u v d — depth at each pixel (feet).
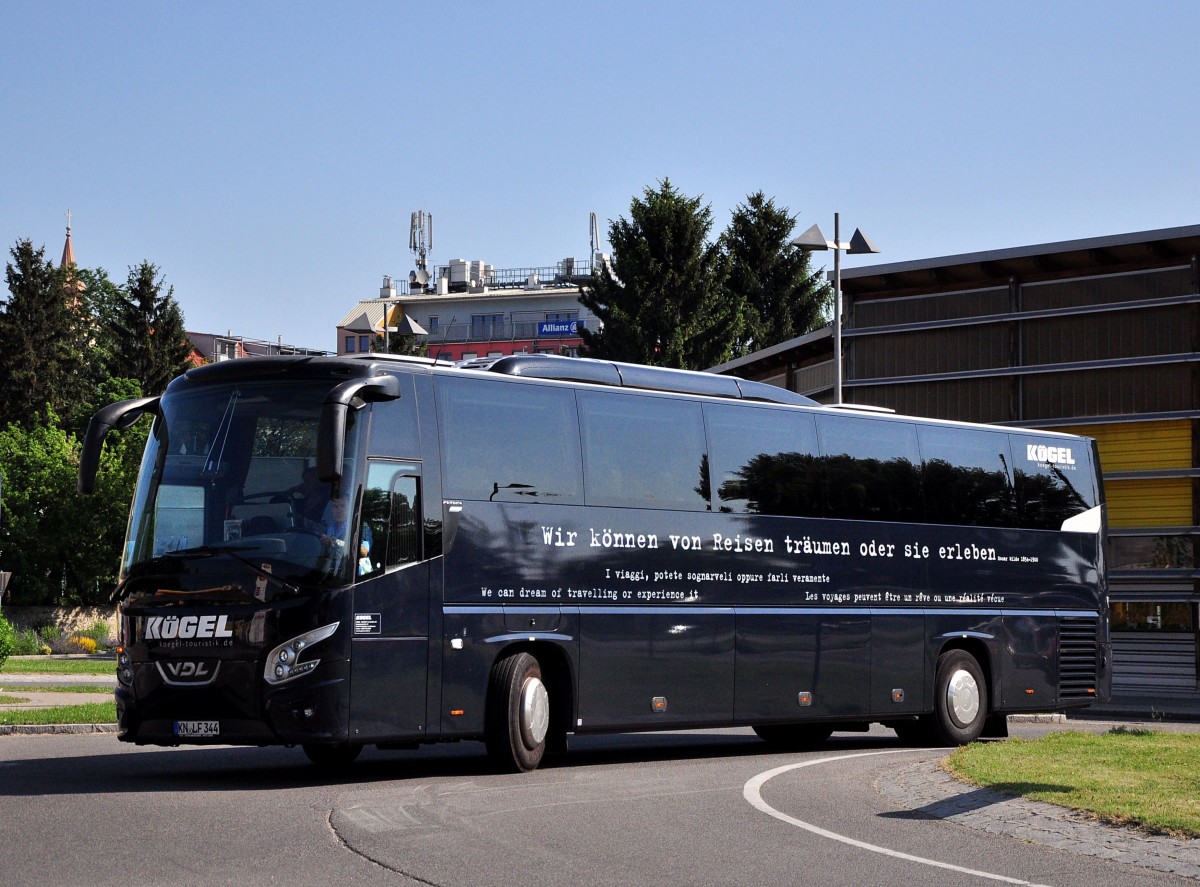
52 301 285.64
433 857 31.09
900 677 64.85
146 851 31.30
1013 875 30.17
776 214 283.59
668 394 57.26
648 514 55.42
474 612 48.91
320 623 44.42
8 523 211.82
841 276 113.29
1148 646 103.76
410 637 46.88
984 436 70.49
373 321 146.41
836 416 63.98
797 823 37.14
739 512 58.95
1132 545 104.17
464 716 48.39
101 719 70.74
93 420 48.34
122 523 216.74
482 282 425.28
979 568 68.95
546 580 51.52
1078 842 33.91
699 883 28.78
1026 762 48.39
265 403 46.55
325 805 39.04
